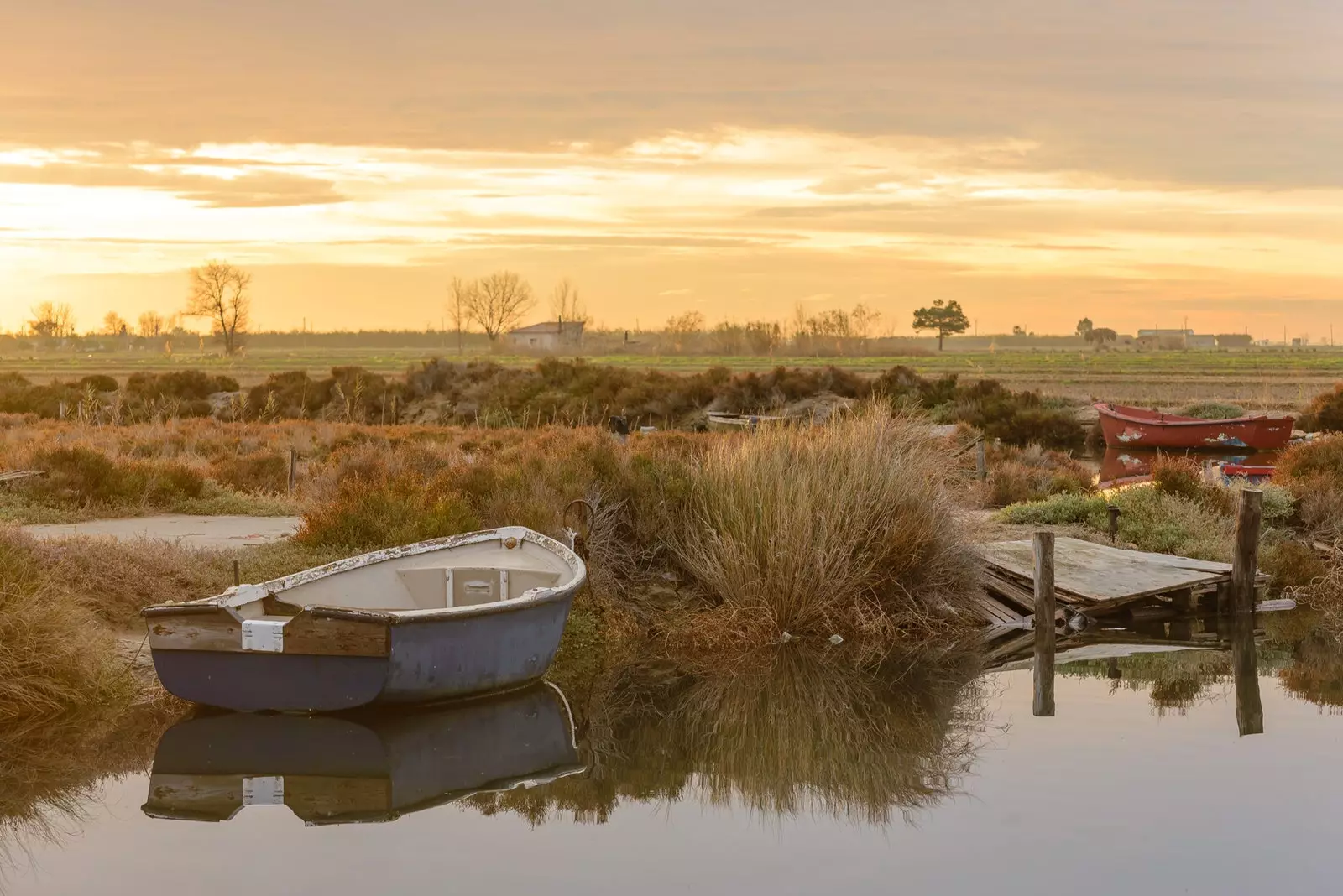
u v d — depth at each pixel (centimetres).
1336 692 1236
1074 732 1081
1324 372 9031
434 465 2386
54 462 2034
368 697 1039
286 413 5078
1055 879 730
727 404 4847
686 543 1547
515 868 760
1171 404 5600
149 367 11212
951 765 984
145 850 784
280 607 1151
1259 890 707
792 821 860
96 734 1030
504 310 17975
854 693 1232
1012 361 12062
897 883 729
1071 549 1812
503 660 1134
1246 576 1641
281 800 894
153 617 1048
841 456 1577
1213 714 1141
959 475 1742
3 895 707
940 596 1530
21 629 1069
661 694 1227
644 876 744
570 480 1636
